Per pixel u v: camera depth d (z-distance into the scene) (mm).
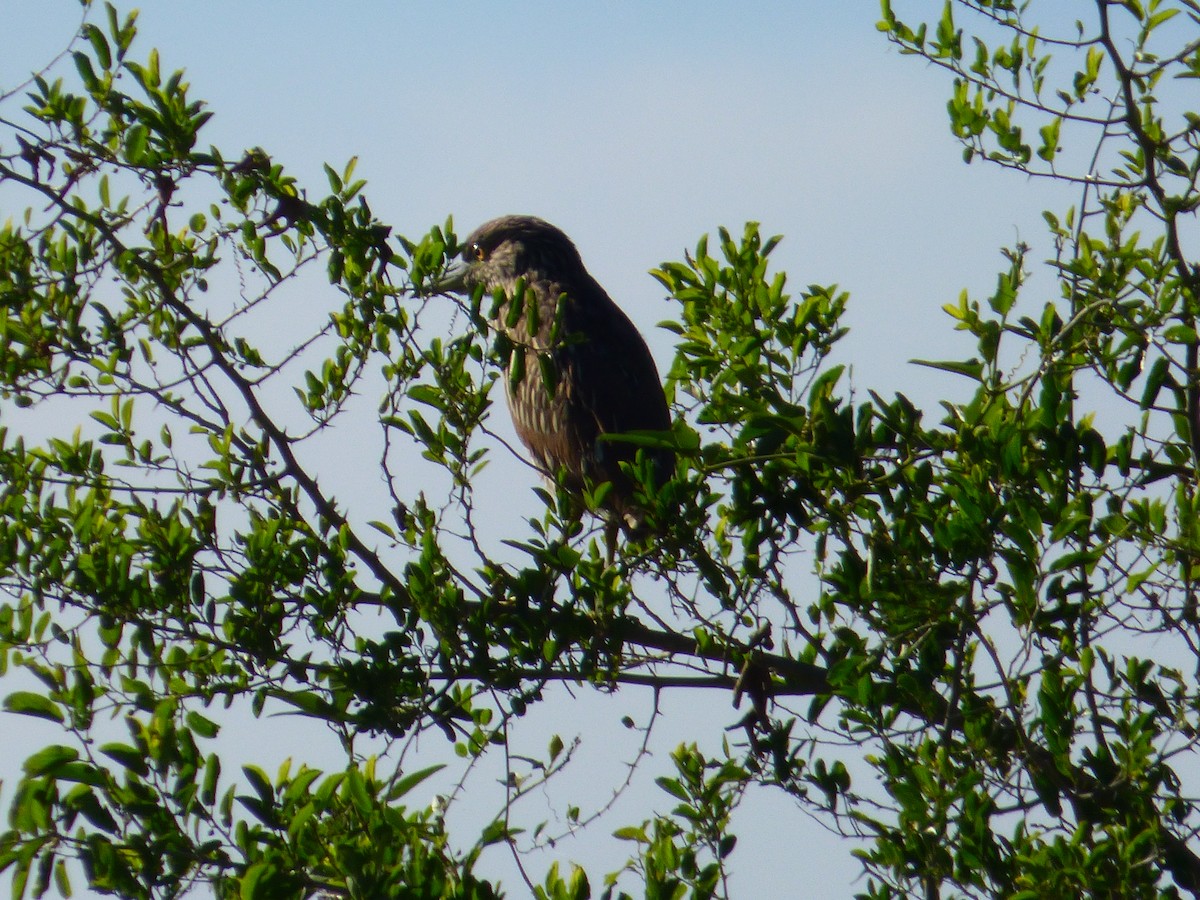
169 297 9789
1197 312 9250
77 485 9945
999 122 10641
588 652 9422
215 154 9898
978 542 8250
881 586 8492
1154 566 8211
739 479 8914
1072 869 7820
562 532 9938
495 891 7945
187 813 7742
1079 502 8211
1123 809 8367
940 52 10742
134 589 9406
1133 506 8656
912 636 8703
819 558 9266
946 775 8258
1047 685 8305
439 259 9914
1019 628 8234
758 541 9070
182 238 10547
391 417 9852
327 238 9953
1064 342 9227
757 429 8742
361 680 9195
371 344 10062
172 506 9680
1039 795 8258
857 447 8570
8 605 9164
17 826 7676
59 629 9266
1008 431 8430
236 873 7719
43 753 7676
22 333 10180
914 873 8211
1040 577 8078
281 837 7801
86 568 9320
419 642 9383
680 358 11008
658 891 8242
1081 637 8586
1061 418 8508
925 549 8602
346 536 9602
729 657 9617
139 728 7848
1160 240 9797
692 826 9656
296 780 7906
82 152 9641
